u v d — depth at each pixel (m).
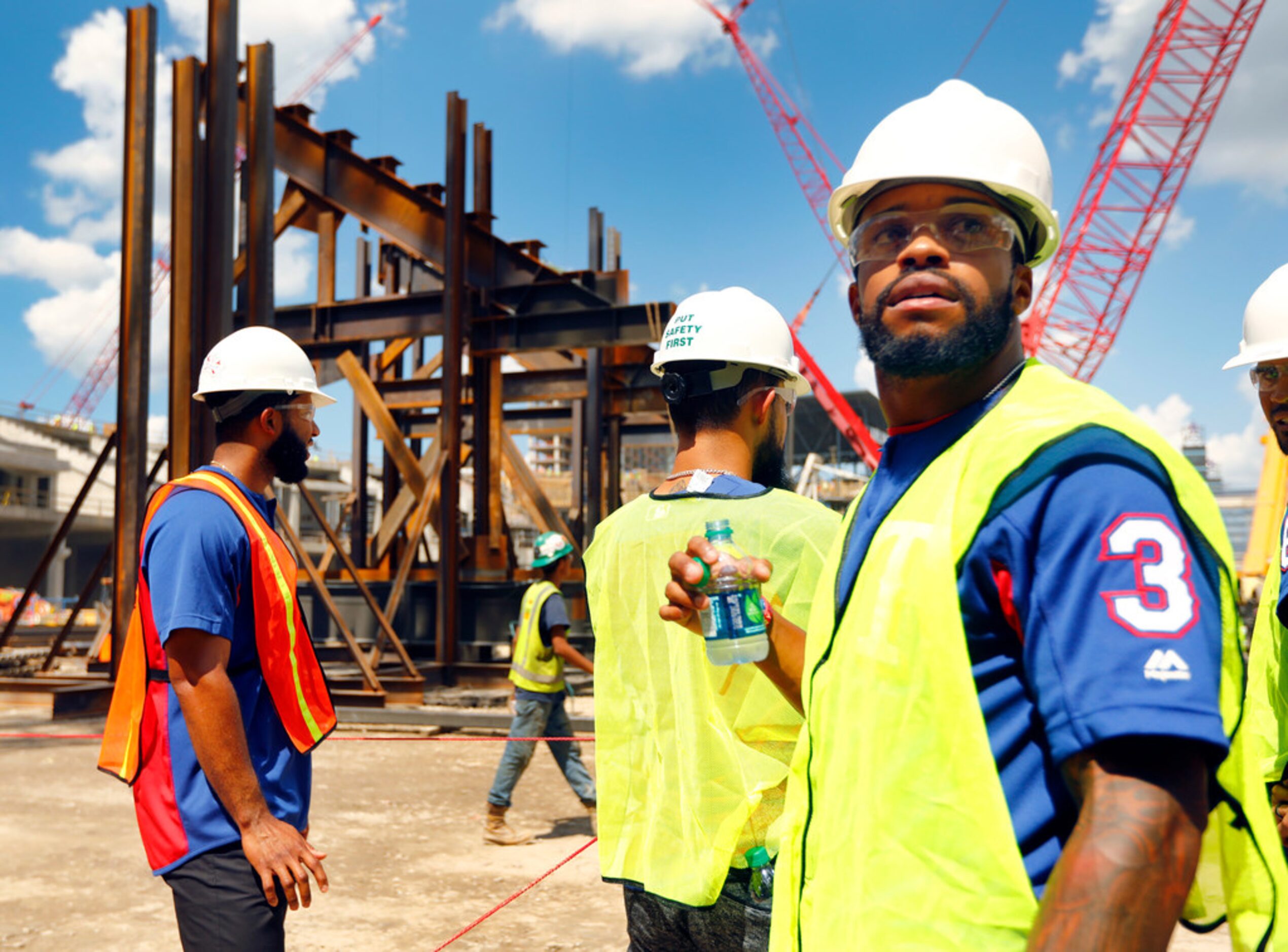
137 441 10.98
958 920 1.01
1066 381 1.16
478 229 15.21
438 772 8.28
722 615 1.54
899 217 1.24
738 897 1.86
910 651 1.10
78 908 4.81
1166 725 0.88
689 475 2.11
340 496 56.00
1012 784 1.02
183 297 10.84
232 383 2.52
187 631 2.18
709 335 2.11
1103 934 0.86
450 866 5.59
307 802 2.43
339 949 4.30
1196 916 1.08
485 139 15.74
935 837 1.05
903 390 1.27
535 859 5.75
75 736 7.36
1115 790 0.91
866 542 1.23
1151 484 0.98
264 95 11.26
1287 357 2.72
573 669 15.31
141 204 11.05
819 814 1.22
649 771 2.01
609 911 4.83
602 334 14.42
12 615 11.72
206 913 2.19
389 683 11.57
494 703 11.68
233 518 2.33
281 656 2.36
